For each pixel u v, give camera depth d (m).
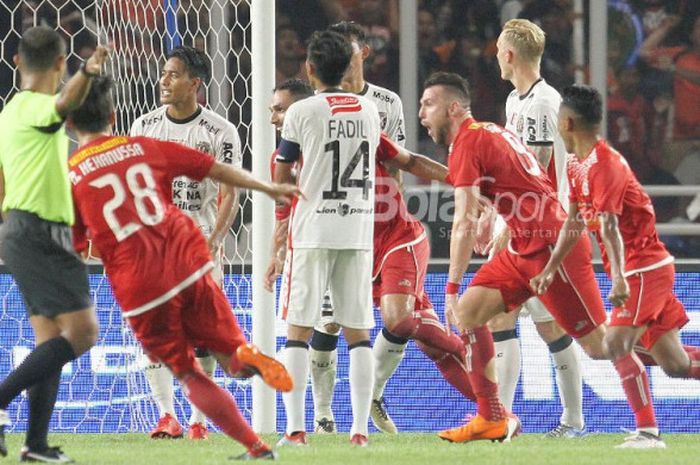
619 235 21.69
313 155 22.50
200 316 18.94
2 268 29.45
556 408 28.97
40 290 19.64
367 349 23.17
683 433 28.62
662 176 41.72
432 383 29.20
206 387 19.06
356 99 22.78
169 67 26.27
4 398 19.72
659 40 41.31
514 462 19.58
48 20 39.03
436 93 23.12
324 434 27.25
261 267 27.69
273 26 28.06
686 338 28.69
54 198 19.62
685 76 41.34
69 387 29.27
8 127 19.83
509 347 26.64
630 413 28.84
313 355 27.31
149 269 18.61
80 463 19.67
